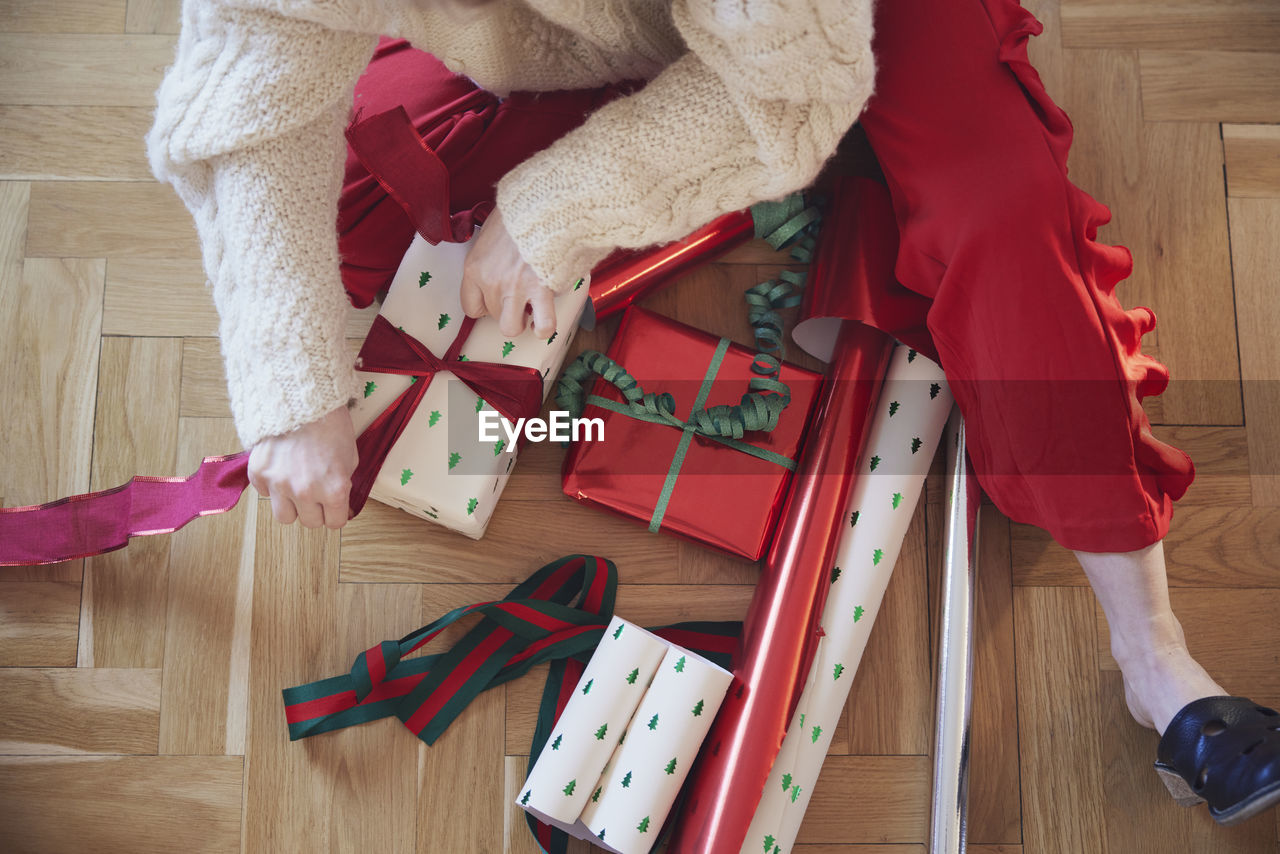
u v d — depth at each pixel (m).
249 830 1.19
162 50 1.35
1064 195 0.97
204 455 1.27
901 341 1.16
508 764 1.21
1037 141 0.97
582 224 0.90
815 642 1.14
